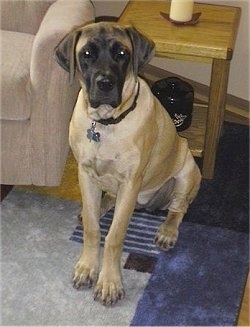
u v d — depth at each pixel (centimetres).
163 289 159
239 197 191
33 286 158
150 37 179
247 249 172
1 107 168
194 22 187
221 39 180
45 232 176
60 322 149
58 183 182
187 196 176
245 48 226
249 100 233
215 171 202
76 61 145
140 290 159
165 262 167
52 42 161
